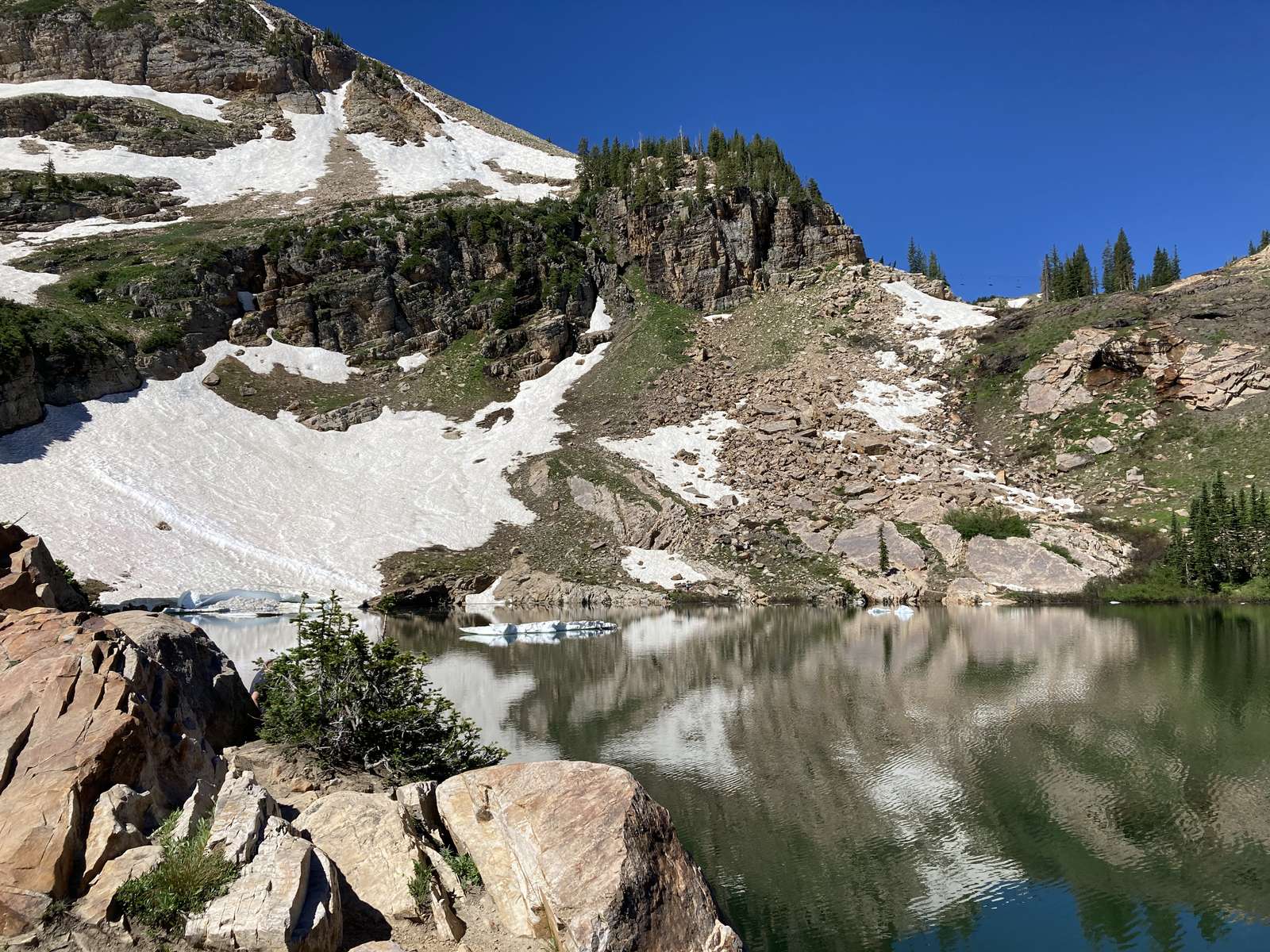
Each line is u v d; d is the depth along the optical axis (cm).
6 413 7031
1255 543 6481
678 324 10788
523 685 3631
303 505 7400
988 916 1631
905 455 7781
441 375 9994
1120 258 14162
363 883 1156
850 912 1661
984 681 3634
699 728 2898
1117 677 3709
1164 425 8031
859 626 5353
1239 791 2283
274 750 1833
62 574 2084
